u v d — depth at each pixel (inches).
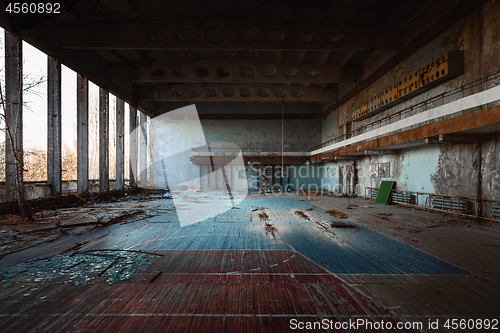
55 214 405.4
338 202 622.5
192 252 226.2
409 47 488.4
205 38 508.7
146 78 679.7
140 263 197.5
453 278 171.6
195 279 168.9
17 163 348.5
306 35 565.3
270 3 463.2
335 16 488.4
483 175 360.5
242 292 150.9
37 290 151.9
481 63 346.3
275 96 877.8
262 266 192.4
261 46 510.6
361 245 249.4
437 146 446.3
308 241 263.7
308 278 171.0
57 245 245.3
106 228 323.6
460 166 398.9
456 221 364.2
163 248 237.8
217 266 192.4
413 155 511.8
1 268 185.3
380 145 493.4
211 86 872.3
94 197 577.9
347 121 805.2
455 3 382.0
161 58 661.3
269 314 128.1
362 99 697.6
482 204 363.3
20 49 394.9
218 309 132.6
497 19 323.9
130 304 137.1
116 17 478.6
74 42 490.0
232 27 507.2
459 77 384.2
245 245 248.7
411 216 411.8
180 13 486.9
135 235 287.0
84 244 250.1
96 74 610.2
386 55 572.4
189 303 138.3
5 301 138.8
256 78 692.1
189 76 687.7
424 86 443.2
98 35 495.2
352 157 768.3
